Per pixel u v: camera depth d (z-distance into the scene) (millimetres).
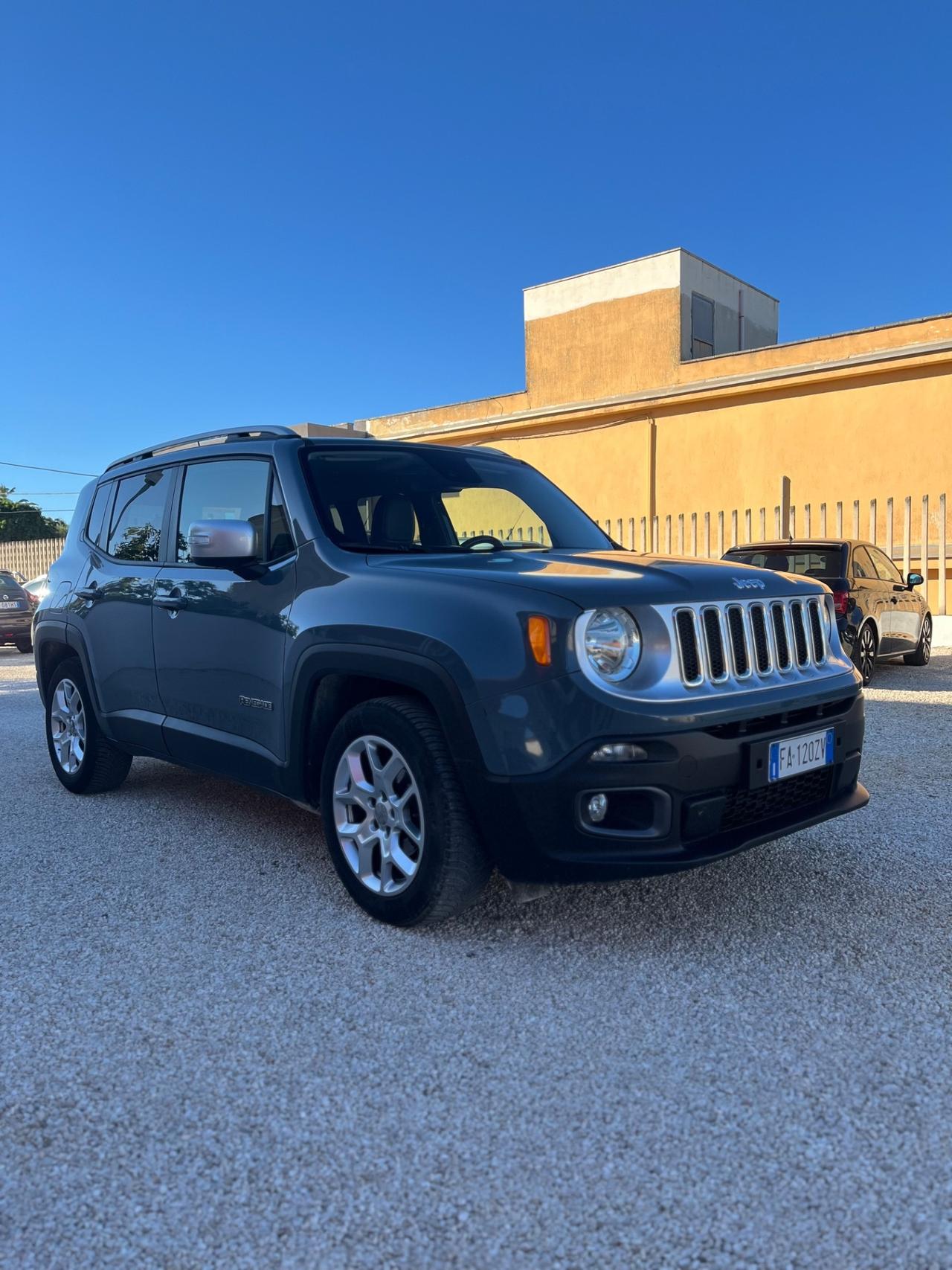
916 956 2883
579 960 2875
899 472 13398
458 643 2838
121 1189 1888
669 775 2670
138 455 4945
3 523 42000
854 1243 1708
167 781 5391
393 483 3898
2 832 4387
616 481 16328
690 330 20328
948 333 12977
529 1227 1765
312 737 3424
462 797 2895
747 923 3141
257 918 3262
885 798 4750
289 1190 1878
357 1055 2363
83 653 4797
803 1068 2270
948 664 10773
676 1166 1924
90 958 2957
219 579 3863
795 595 3201
